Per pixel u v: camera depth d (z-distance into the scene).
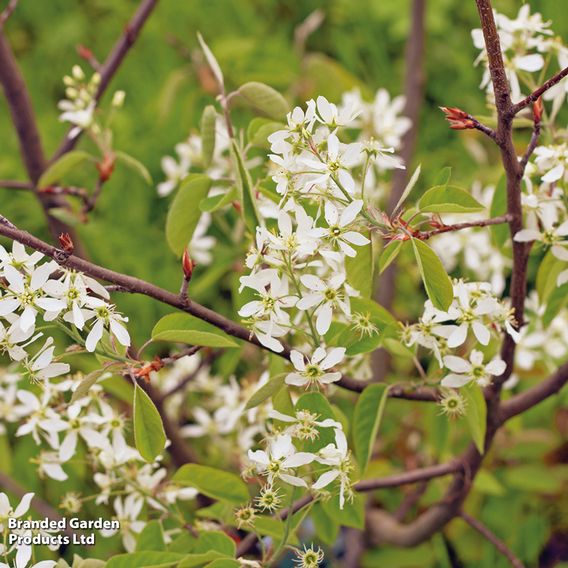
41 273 0.81
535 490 1.22
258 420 1.07
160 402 1.09
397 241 0.84
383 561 1.19
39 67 1.67
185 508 1.16
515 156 0.85
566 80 0.92
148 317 1.36
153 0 1.09
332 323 0.88
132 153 1.50
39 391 1.00
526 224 0.94
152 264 1.43
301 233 0.83
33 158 1.10
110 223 1.47
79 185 1.48
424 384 0.90
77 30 1.66
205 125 0.93
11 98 1.08
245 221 0.89
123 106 1.60
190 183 0.92
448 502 1.05
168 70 1.60
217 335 0.83
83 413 0.98
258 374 1.15
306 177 0.85
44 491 1.21
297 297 0.84
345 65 1.65
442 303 0.83
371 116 1.18
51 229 1.12
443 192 0.85
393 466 1.26
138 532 0.97
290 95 1.20
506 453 1.21
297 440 0.88
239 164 0.89
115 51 1.10
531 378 1.22
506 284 1.32
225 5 1.70
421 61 1.26
